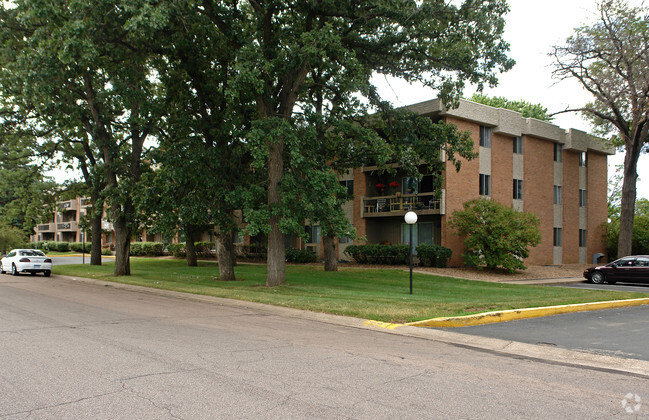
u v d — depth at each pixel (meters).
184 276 22.62
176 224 18.66
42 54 14.91
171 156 17.23
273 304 13.05
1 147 27.56
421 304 12.40
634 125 28.48
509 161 30.80
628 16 26.59
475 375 6.23
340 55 15.66
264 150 14.58
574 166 35.75
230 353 7.13
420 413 4.65
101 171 23.55
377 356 7.22
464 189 27.86
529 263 31.34
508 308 11.77
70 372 5.88
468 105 27.92
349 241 32.00
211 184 17.08
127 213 23.02
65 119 22.08
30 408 4.60
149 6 13.26
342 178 33.06
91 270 27.45
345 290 16.20
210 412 4.55
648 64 26.25
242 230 15.32
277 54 16.09
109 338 8.12
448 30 17.62
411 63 19.22
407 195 27.83
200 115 20.48
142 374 5.84
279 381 5.65
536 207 32.34
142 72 20.75
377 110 21.34
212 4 16.34
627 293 16.11
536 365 6.96
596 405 5.04
